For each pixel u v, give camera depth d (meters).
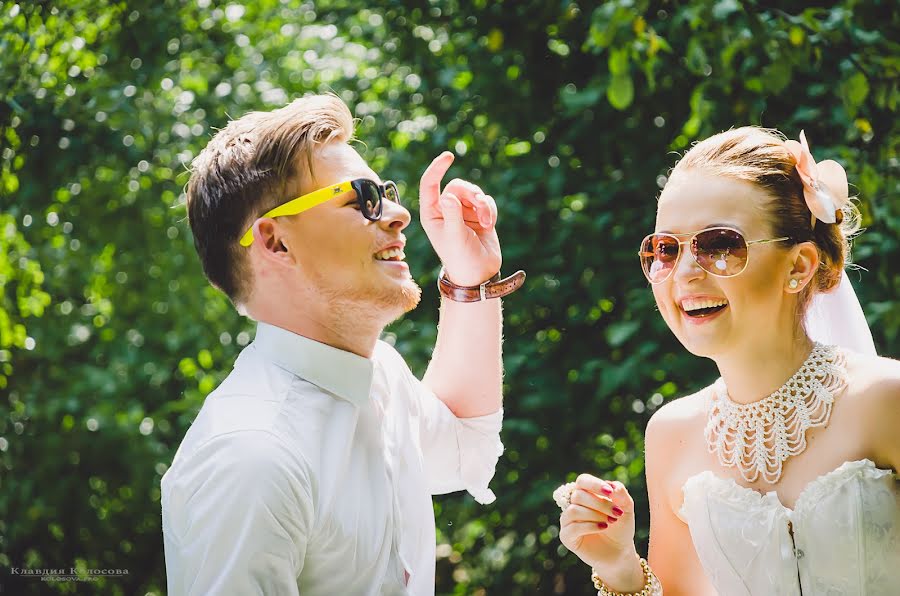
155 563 5.72
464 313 2.53
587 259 4.44
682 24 4.08
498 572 5.00
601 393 4.18
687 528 2.42
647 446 2.45
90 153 4.86
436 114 5.04
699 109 3.97
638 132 4.55
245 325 5.68
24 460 5.39
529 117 4.78
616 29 3.84
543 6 4.68
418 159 4.86
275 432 2.06
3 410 5.40
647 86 4.48
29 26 4.47
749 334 2.11
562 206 4.71
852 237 3.93
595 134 4.63
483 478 2.61
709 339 2.11
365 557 2.15
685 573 2.43
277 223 2.16
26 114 4.50
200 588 1.99
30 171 4.70
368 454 2.23
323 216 2.15
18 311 5.40
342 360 2.19
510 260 4.55
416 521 2.31
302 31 5.71
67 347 5.61
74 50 4.81
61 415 5.49
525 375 4.53
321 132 2.19
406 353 4.49
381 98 5.36
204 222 2.23
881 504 2.00
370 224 2.17
